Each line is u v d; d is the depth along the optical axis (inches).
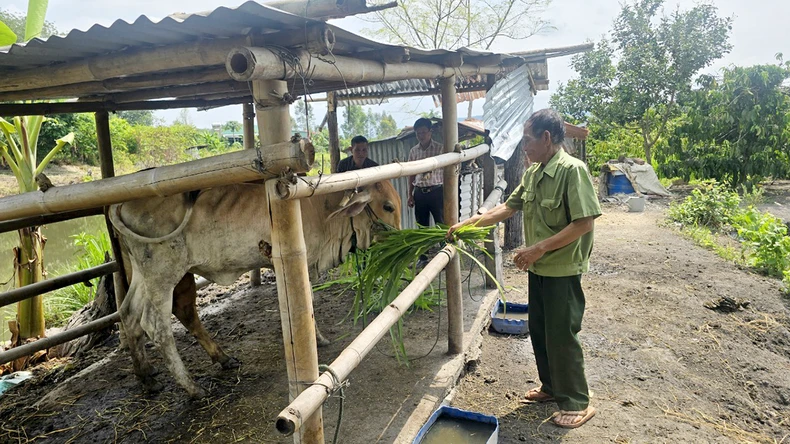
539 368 147.9
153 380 153.0
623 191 561.3
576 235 121.0
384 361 162.7
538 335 144.6
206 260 141.7
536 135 127.6
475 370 168.9
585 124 641.6
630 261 301.9
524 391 156.4
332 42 81.8
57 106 176.1
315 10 78.0
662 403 151.8
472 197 259.4
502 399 152.1
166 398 149.0
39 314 218.5
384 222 170.4
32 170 234.8
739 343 199.5
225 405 142.8
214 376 159.8
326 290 243.0
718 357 186.5
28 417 144.3
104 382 161.9
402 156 346.9
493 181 240.4
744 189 550.3
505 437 133.0
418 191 273.1
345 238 168.4
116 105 191.2
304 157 78.6
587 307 227.6
